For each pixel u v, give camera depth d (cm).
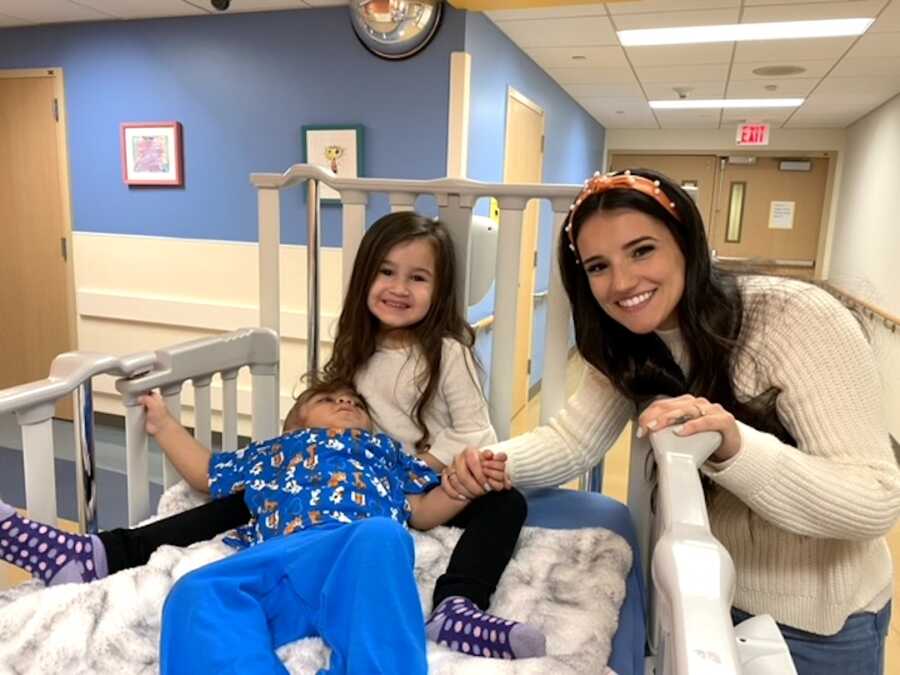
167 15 334
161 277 366
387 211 312
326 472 122
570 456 131
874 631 106
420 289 147
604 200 99
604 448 134
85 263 380
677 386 112
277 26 320
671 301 100
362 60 310
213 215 349
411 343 150
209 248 352
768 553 106
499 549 117
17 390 108
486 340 362
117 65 352
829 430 92
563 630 100
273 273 171
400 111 308
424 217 151
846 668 106
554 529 132
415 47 296
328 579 92
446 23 296
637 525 145
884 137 492
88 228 376
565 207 146
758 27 337
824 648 105
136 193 362
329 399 144
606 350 118
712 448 81
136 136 353
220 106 337
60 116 367
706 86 479
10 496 292
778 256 688
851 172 605
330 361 156
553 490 152
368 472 125
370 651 84
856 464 91
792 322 96
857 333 94
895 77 427
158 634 95
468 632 95
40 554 108
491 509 125
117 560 113
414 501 132
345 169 319
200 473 135
